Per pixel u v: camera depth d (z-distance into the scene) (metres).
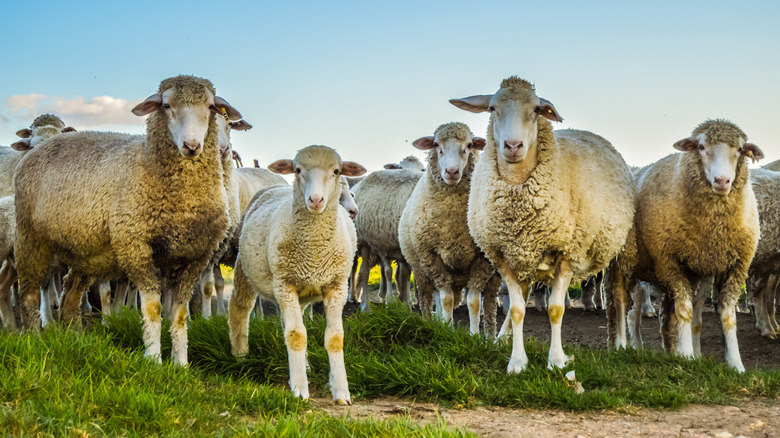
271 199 6.70
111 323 7.07
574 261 6.76
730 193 6.87
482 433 4.62
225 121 8.70
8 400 4.18
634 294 8.83
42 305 8.36
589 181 6.81
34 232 6.84
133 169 6.23
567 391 5.43
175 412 4.27
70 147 6.85
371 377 5.95
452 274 8.61
